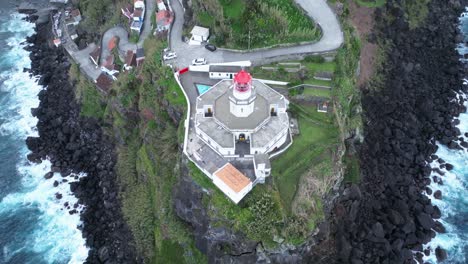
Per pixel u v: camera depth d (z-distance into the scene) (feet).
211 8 255.29
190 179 195.21
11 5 367.86
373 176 234.79
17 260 216.13
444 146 259.60
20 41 335.47
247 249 184.03
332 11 260.62
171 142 222.48
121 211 227.40
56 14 347.15
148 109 238.89
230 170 182.29
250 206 180.34
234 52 242.99
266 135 194.39
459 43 317.63
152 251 211.82
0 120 279.90
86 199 237.45
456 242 217.97
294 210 183.21
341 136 212.02
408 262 206.28
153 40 271.28
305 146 205.05
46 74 301.63
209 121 201.26
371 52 285.23
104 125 264.52
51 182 247.29
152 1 314.35
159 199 216.74
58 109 280.92
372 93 272.51
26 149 264.52
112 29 309.22
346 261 200.34
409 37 303.68
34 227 228.43
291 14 253.85
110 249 216.95
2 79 304.71
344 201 219.00
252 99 193.88
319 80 229.66
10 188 245.04
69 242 222.69
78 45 311.06
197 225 200.13
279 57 234.17
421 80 285.02
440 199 235.40
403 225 213.87
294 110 219.20
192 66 234.38
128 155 247.50
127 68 268.21
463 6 342.44
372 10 295.89
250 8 248.52
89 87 279.08
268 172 186.80
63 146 263.08
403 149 249.14
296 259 189.57
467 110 278.05
